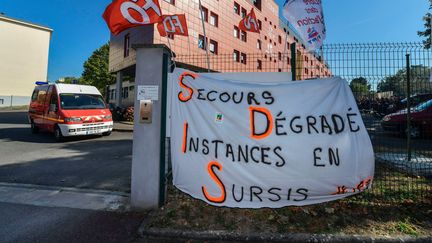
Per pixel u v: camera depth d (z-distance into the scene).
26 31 36.59
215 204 3.72
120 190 4.86
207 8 23.84
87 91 11.44
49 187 4.98
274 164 3.64
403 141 8.55
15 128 14.52
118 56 23.27
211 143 3.81
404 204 3.87
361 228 3.26
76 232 3.31
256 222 3.45
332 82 3.86
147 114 3.94
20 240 3.13
